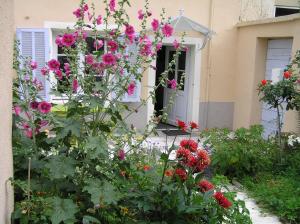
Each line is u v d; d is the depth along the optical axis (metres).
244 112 8.91
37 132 2.81
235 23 9.05
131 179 2.75
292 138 6.27
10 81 2.27
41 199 2.21
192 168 2.59
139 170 2.87
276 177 5.38
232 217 2.90
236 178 5.59
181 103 9.38
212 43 8.94
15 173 2.60
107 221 2.51
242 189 5.25
